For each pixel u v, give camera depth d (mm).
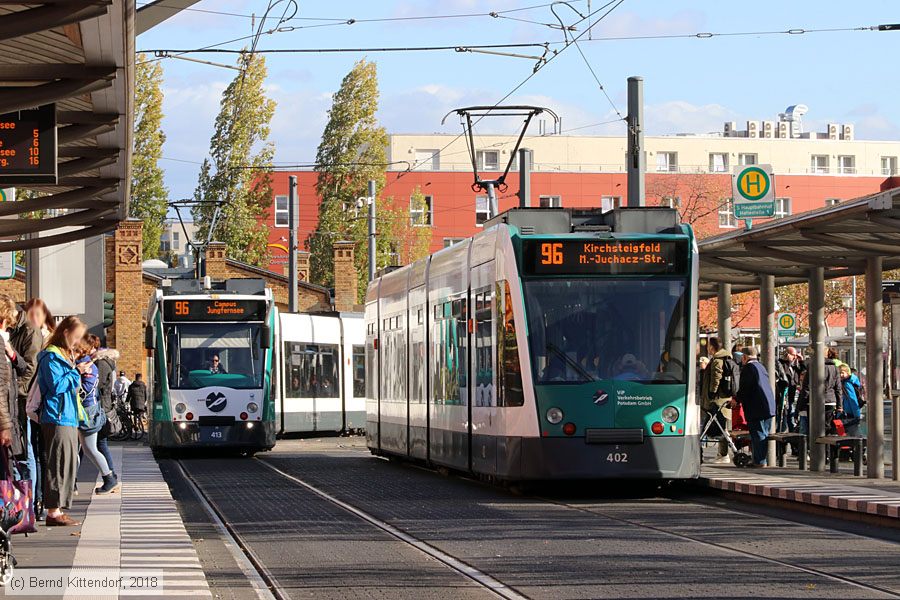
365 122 97812
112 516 17828
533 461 21109
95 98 20016
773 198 27781
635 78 30109
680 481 23594
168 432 35156
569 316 21484
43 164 20875
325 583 12750
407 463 32719
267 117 87250
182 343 35625
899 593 11742
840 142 126812
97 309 52656
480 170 118250
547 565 13711
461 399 24609
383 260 96688
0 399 12789
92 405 20906
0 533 11586
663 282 21766
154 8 17953
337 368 48812
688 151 123688
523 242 21625
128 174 26328
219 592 12320
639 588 12117
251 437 35469
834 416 29094
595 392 21203
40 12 14750
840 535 16188
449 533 16766
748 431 27516
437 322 26688
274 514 19609
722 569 13273
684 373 21516
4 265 29562
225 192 87250
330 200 97562
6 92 17969
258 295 36281
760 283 27359
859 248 21859
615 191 114625
